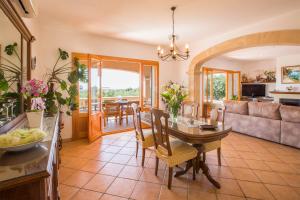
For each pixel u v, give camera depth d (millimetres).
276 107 3930
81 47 4266
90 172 2666
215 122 2816
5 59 1771
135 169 2770
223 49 4312
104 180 2443
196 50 5148
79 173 2635
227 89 8617
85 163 2973
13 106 1933
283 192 2164
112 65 7090
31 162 955
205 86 7152
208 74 7340
